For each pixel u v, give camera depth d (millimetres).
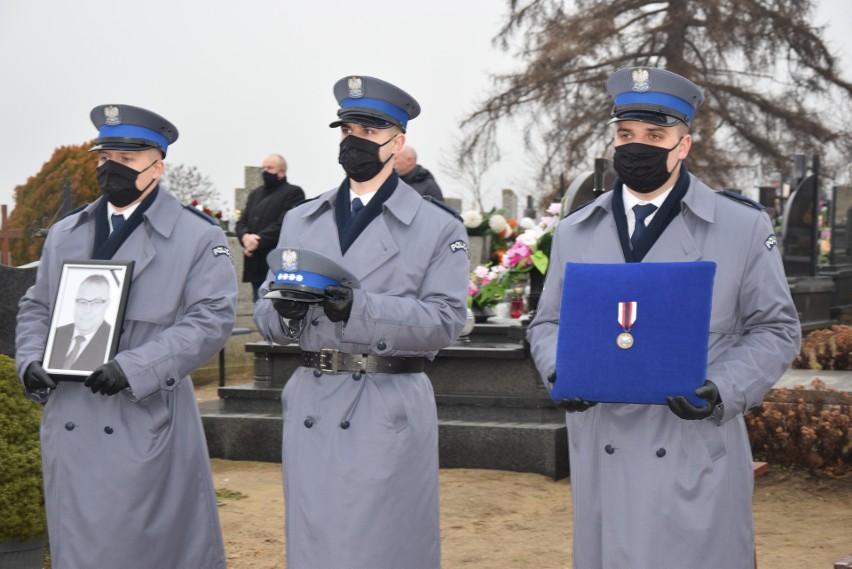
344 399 3947
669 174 3604
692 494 3473
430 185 9320
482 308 8617
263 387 8750
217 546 4488
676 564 3455
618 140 3664
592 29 28797
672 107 3586
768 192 17844
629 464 3533
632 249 3674
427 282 4062
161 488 4281
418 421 4023
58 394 4297
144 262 4297
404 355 4047
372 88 3996
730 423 3582
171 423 4328
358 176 4020
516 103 29797
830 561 5684
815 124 28828
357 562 3844
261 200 11719
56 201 16453
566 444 7785
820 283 14680
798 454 7664
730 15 28406
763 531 6359
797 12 28953
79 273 4266
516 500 7008
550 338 3797
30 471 5078
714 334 3590
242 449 8477
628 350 3395
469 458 7879
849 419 7574
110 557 4191
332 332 3965
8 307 6383
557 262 3844
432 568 4070
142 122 4293
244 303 14289
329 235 4074
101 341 4164
